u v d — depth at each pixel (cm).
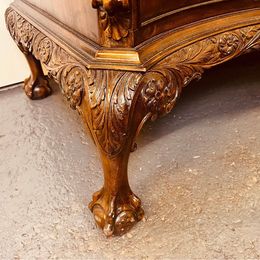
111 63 55
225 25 67
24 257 64
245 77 122
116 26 54
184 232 66
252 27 69
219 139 91
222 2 66
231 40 67
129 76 54
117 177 61
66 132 99
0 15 113
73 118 106
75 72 59
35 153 91
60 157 89
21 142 96
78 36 62
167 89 58
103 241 66
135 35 54
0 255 64
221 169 81
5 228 70
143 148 90
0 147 94
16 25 92
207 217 69
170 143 92
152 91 55
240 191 74
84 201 75
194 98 112
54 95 119
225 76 124
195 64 62
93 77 56
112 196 63
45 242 66
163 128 98
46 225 70
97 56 56
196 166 82
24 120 106
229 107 105
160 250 63
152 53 57
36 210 74
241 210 70
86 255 63
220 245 63
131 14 52
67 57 64
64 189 79
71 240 66
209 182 77
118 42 55
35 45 78
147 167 83
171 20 61
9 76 124
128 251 63
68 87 60
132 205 66
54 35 70
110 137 56
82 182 81
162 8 58
